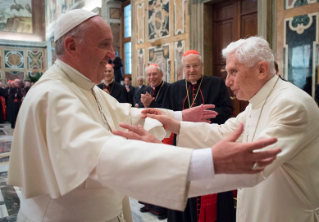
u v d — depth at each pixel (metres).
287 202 1.47
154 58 8.47
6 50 19.83
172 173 0.91
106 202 1.30
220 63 6.62
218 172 0.91
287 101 1.42
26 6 20.95
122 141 1.02
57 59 1.45
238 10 6.12
